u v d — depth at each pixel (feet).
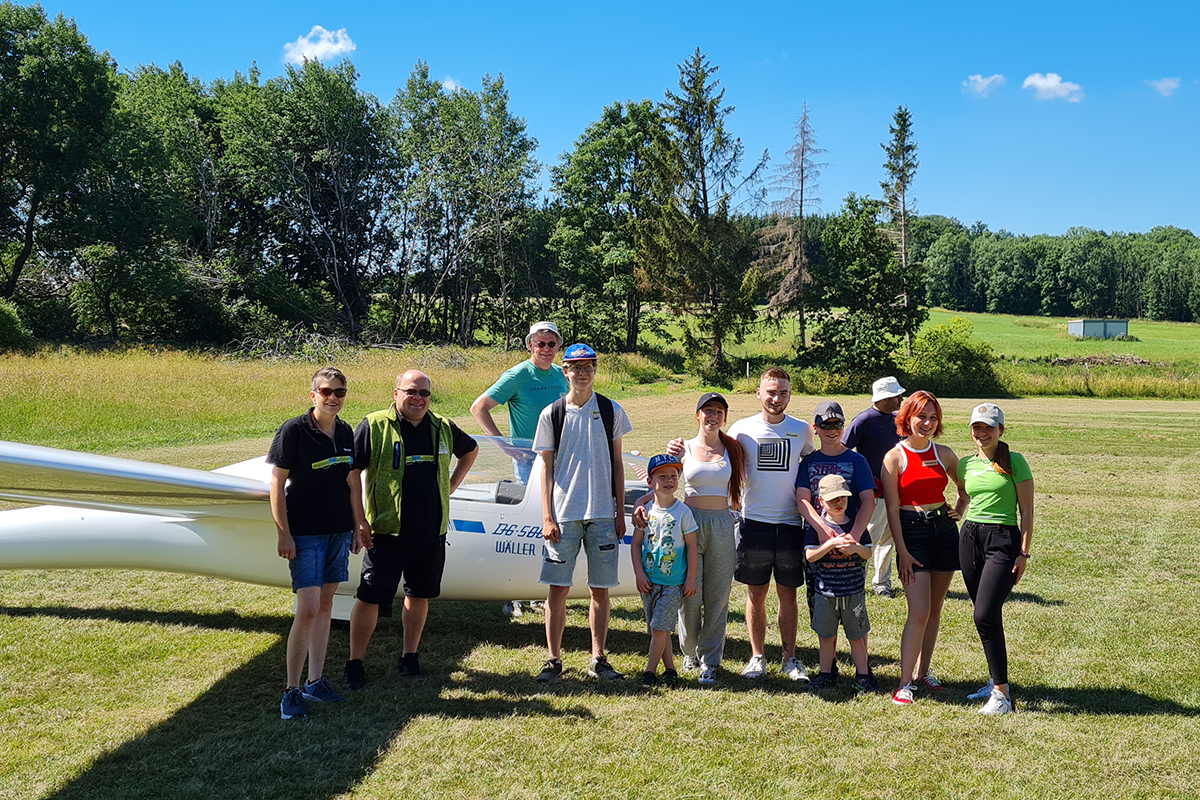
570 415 14.37
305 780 10.51
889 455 13.88
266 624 16.99
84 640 15.70
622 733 12.10
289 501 12.71
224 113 154.10
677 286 138.82
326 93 151.33
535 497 16.62
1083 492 34.50
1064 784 10.73
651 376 127.34
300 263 164.76
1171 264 367.86
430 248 159.22
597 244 162.71
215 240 157.99
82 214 122.52
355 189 155.43
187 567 16.17
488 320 172.45
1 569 15.96
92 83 126.11
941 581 13.96
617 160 161.89
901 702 13.39
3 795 10.02
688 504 14.42
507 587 16.66
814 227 189.47
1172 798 10.40
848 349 127.75
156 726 12.07
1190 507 31.35
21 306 127.54
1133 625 17.80
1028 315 390.83
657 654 14.26
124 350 108.37
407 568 14.12
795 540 14.44
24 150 123.24
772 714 12.91
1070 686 14.29
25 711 12.51
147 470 12.91
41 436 43.34
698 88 136.46
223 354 105.09
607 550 14.39
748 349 182.60
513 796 10.19
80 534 15.93
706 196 138.82
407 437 13.80
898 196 184.44
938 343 122.21
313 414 12.82
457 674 14.51
